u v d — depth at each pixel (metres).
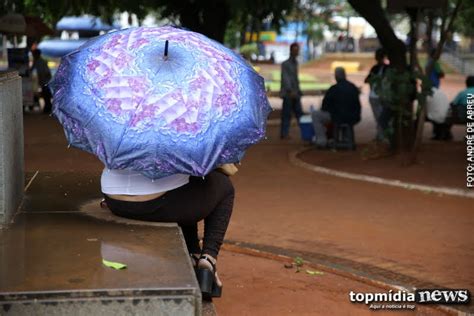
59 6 27.94
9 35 33.56
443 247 11.55
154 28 6.69
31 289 4.60
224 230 6.98
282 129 25.44
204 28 31.09
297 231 12.52
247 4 25.89
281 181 17.31
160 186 6.37
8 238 5.81
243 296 9.04
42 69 34.22
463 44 76.94
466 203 14.95
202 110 5.99
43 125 28.84
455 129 28.59
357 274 9.95
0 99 5.96
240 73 6.46
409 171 18.09
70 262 5.20
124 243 5.71
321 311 8.56
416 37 19.36
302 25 90.88
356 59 86.56
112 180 6.43
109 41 6.44
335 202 14.97
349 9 86.44
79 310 4.57
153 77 6.04
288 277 9.93
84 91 6.10
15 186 6.70
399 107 19.31
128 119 5.89
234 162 6.26
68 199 7.24
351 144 22.44
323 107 22.48
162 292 4.64
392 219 13.48
